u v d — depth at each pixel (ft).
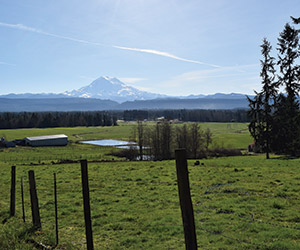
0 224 46.50
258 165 120.78
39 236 39.40
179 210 54.24
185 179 22.57
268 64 185.78
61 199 70.13
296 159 140.36
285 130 183.42
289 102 184.03
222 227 42.98
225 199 60.18
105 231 45.24
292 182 73.77
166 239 39.93
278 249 34.01
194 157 256.73
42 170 137.59
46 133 652.89
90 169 133.69
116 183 89.97
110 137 576.61
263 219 45.65
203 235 40.70
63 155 311.47
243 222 44.27
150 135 308.60
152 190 75.31
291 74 182.80
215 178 87.40
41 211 58.90
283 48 184.85
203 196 63.98
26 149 402.11
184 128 303.27
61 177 108.17
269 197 59.52
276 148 187.01
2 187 90.68
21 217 52.60
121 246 38.22
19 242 36.99
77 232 44.11
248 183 76.13
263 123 188.65
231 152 271.69
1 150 388.57
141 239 40.37
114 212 56.13
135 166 137.69
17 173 127.85
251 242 36.65
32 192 44.06
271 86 185.57
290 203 53.67
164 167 124.88
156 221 48.21
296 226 41.37
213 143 409.49
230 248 35.19
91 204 63.87
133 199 65.98
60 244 36.91
